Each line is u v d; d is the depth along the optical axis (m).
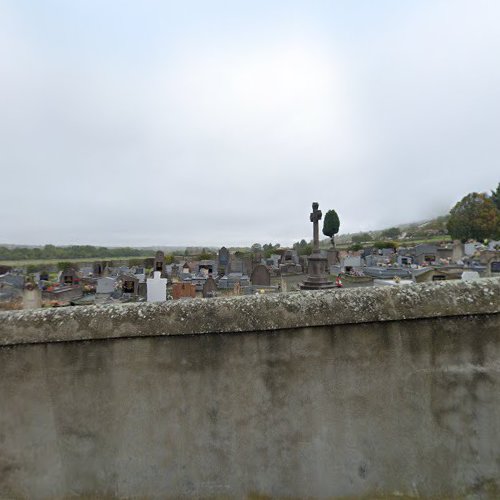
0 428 2.04
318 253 15.58
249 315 2.04
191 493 2.04
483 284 2.07
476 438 2.01
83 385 2.04
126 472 2.05
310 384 2.03
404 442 2.03
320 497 2.03
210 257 37.69
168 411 2.04
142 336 2.03
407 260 25.34
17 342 2.00
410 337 2.03
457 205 46.34
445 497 2.01
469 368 2.01
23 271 28.14
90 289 17.95
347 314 2.02
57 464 2.05
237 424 2.04
